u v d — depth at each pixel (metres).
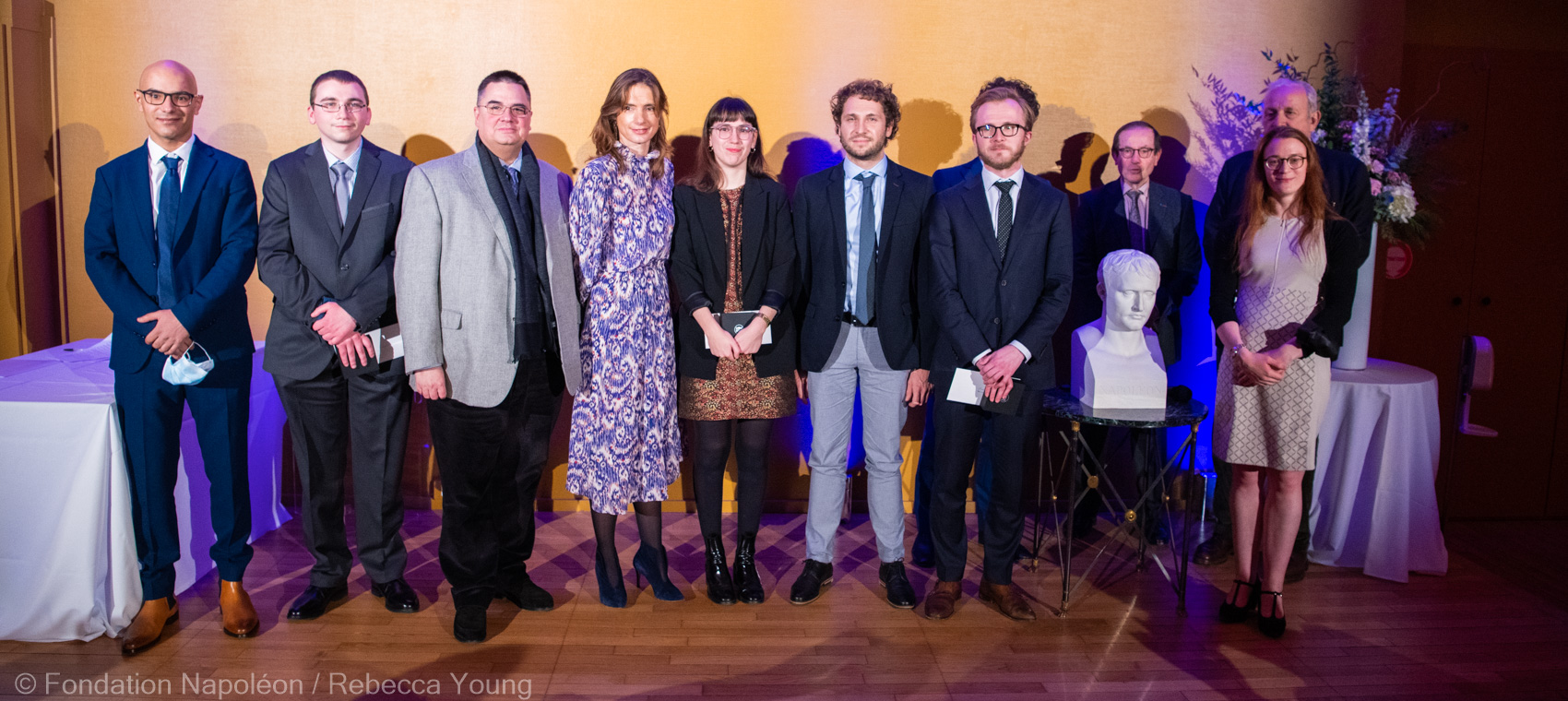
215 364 2.56
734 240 2.81
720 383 2.82
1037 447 3.92
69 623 2.51
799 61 3.68
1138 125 3.28
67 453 2.48
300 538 3.44
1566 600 3.08
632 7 3.62
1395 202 3.11
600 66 3.64
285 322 2.65
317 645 2.58
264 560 3.21
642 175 2.69
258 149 3.62
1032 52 3.74
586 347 2.72
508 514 2.82
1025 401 2.68
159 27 3.55
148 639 2.54
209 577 3.03
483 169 2.54
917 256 2.88
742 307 2.82
